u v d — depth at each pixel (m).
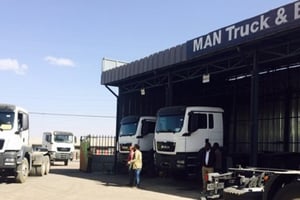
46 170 26.53
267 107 24.61
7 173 21.12
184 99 29.47
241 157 18.14
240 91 25.98
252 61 18.73
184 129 19.16
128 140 24.55
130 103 30.73
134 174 19.86
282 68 23.33
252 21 16.22
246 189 9.73
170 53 22.09
